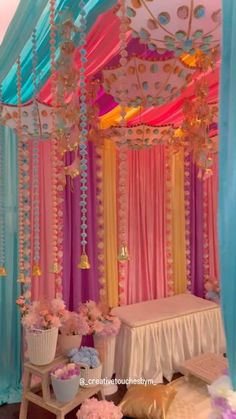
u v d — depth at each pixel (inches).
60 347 105.0
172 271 146.1
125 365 116.5
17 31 62.9
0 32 68.3
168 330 121.7
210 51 73.7
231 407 40.6
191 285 152.6
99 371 99.8
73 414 102.0
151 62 80.7
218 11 54.7
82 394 94.8
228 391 41.6
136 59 79.8
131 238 135.6
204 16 55.6
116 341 120.6
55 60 71.2
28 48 72.7
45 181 114.8
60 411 88.0
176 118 117.5
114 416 83.4
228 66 34.3
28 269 102.2
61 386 89.3
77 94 72.9
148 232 139.4
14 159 112.4
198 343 128.6
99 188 125.9
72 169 75.4
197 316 129.5
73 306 121.2
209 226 154.8
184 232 149.6
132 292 136.3
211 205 154.2
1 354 112.9
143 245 138.9
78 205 120.6
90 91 92.0
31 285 113.8
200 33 59.4
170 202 144.9
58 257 115.0
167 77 83.2
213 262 155.3
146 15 55.9
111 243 129.4
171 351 122.3
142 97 86.0
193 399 109.2
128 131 107.3
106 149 127.4
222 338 135.8
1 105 88.7
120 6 54.3
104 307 117.5
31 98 94.7
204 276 155.2
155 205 142.1
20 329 114.1
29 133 91.4
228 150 34.1
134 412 98.3
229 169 34.0
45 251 115.6
